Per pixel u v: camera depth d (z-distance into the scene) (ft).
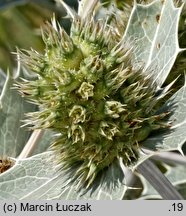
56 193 0.44
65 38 0.42
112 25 0.49
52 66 0.42
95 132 0.42
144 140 0.43
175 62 0.47
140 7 0.47
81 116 0.42
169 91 0.43
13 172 0.47
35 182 0.47
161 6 0.47
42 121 0.42
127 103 0.42
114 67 0.42
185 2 0.48
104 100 0.42
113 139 0.42
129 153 0.42
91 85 0.41
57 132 0.46
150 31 0.47
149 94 0.43
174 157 0.50
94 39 0.42
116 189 0.42
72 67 0.42
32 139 0.49
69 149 0.43
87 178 0.43
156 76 0.44
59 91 0.42
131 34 0.47
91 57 0.41
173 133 0.42
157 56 0.45
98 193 0.43
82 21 0.43
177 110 0.43
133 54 0.46
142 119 0.42
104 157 0.43
